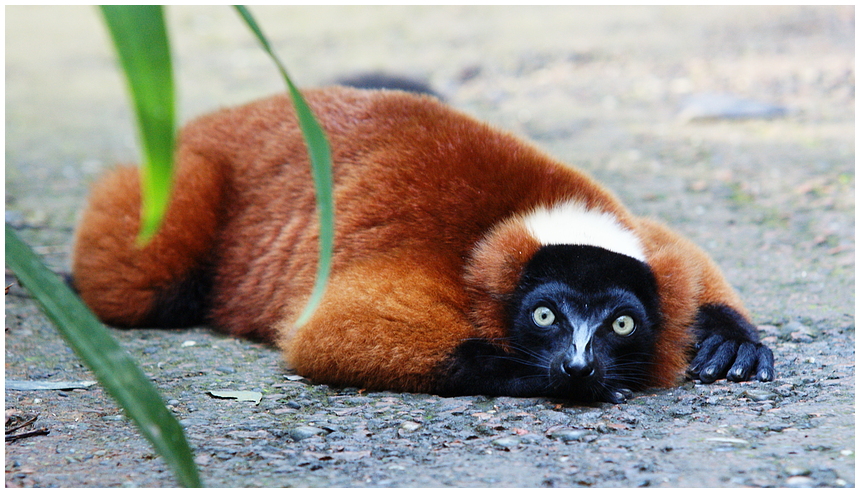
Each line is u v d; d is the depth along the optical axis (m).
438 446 6.79
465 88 28.91
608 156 20.52
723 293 9.57
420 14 40.78
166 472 6.07
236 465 6.26
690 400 8.06
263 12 43.16
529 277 8.11
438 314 8.23
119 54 2.77
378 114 10.15
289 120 10.73
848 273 12.69
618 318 8.00
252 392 8.28
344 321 8.28
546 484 5.79
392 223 8.94
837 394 7.95
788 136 21.19
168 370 9.09
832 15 34.09
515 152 9.42
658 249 8.97
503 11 40.31
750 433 6.88
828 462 6.06
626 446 6.65
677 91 26.83
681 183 18.11
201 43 37.44
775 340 10.08
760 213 15.98
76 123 25.91
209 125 11.40
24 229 15.23
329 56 34.22
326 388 8.51
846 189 16.89
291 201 10.05
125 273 10.59
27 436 6.87
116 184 11.04
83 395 8.15
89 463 6.26
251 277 10.24
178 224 10.48
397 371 8.22
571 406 7.93
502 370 8.32
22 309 11.16
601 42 33.34
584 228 8.48
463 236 8.63
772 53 29.73
